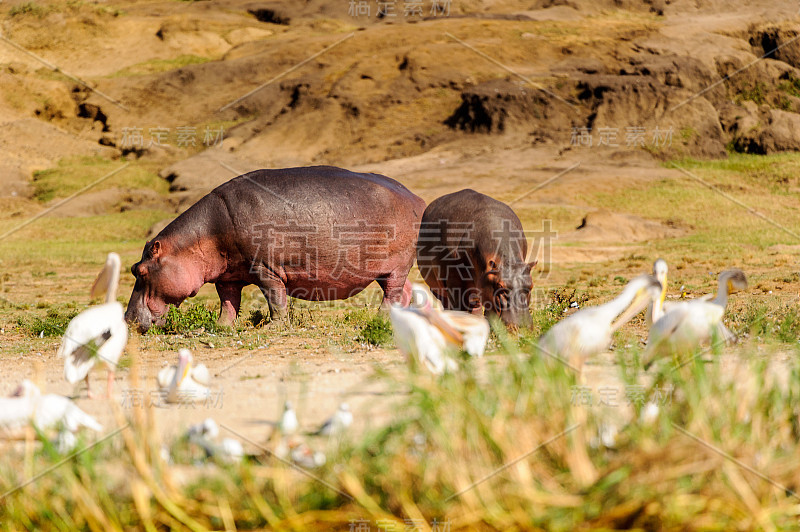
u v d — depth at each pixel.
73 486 20.61
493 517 19.44
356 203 57.78
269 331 54.53
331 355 44.44
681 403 23.00
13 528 20.39
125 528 20.45
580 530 19.30
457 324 32.53
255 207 56.00
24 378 39.31
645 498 19.08
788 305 59.31
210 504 20.80
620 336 46.72
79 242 176.88
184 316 57.34
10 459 23.23
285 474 21.47
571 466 20.17
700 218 183.25
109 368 32.91
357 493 20.34
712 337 28.70
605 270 109.50
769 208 196.25
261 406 30.75
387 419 26.39
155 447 21.83
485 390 23.34
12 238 181.12
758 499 19.81
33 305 81.44
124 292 96.06
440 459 20.75
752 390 23.11
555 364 24.58
